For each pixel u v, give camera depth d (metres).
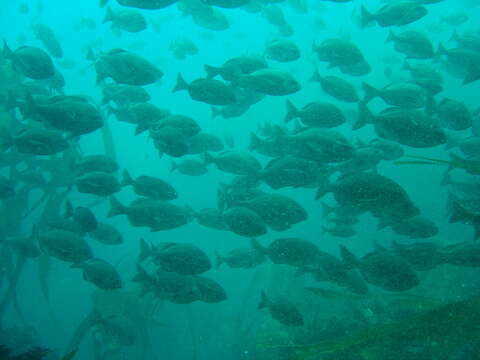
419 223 2.26
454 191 3.21
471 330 0.86
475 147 2.52
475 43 2.80
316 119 2.26
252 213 2.12
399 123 2.03
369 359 0.90
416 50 2.57
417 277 1.95
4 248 2.87
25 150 2.22
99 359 2.93
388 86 2.32
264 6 3.59
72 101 2.19
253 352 2.84
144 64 2.26
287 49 2.57
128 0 2.17
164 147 2.29
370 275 2.00
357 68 2.74
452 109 2.34
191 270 2.15
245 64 2.35
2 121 2.74
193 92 2.30
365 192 1.93
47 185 2.96
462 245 1.99
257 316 3.33
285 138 2.13
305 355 0.99
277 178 2.16
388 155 2.46
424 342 0.89
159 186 2.39
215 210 2.56
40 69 2.31
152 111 2.46
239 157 2.40
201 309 4.04
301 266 2.18
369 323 2.28
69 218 2.38
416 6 2.36
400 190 1.91
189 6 2.91
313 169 2.12
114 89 2.71
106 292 3.13
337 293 1.71
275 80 2.21
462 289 2.40
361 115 2.10
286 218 2.12
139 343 3.15
